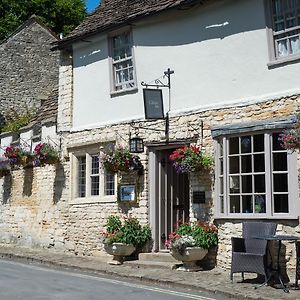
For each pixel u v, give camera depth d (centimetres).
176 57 1345
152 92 1323
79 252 1523
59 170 1619
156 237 1348
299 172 1073
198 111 1278
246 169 1162
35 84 2467
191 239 1177
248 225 1071
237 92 1215
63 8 3356
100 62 1535
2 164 1831
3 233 1834
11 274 1173
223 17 1254
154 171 1365
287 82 1130
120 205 1429
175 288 1019
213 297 923
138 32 1431
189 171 1237
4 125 2323
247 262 997
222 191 1205
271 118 1139
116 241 1308
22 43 2475
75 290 962
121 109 1462
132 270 1205
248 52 1202
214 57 1266
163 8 1326
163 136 1343
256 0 1193
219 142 1220
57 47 1623
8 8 3234
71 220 1561
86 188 1532
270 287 974
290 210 1077
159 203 1362
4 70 2406
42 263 1407
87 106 1561
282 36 1160
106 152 1436
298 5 1141
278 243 1045
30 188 1733
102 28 1478
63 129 1616
